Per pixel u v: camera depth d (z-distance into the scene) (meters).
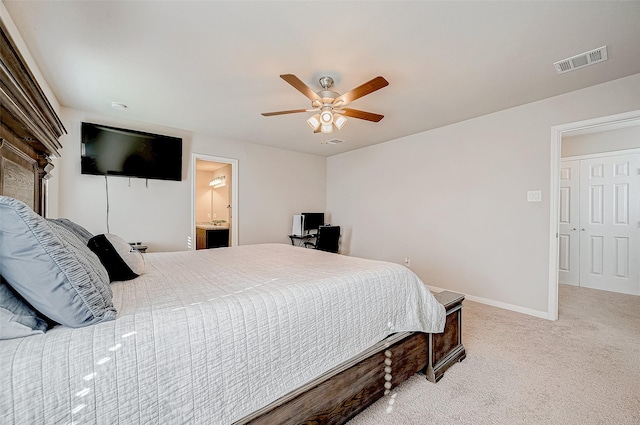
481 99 2.95
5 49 1.11
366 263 2.04
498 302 3.32
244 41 1.95
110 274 1.50
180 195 4.02
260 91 2.75
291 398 1.19
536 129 3.01
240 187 4.66
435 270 3.98
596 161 4.16
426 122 3.69
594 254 4.17
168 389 0.90
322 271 1.75
